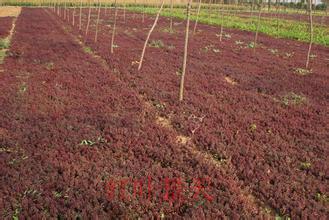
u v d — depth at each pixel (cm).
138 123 1219
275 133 1195
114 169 897
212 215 730
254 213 755
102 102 1410
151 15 6750
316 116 1355
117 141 1072
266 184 862
